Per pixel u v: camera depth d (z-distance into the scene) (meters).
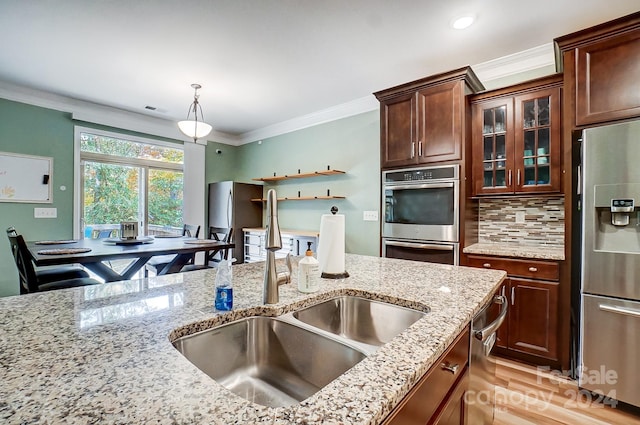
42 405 0.48
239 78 3.27
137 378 0.57
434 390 0.76
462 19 2.24
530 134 2.55
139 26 2.37
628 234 1.85
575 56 2.10
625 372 1.81
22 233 3.65
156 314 0.93
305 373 0.91
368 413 0.48
